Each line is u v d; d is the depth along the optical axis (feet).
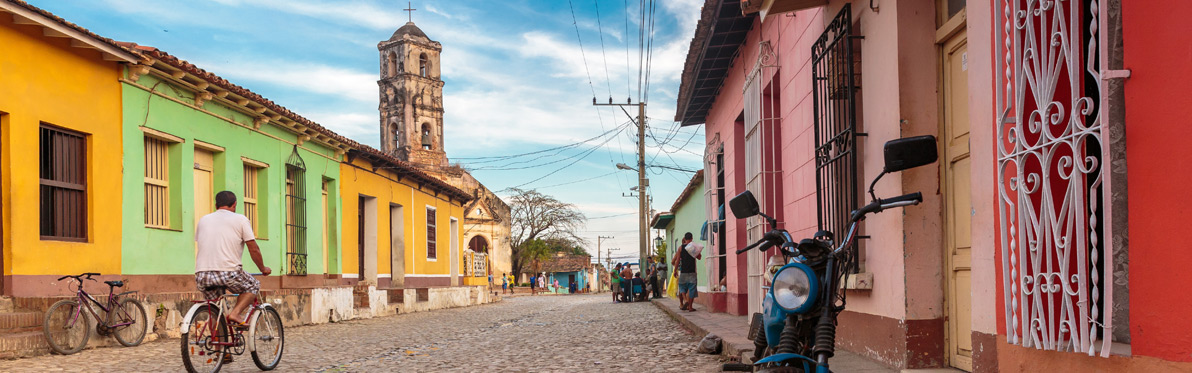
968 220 17.75
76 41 35.27
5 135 32.32
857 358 22.08
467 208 184.03
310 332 43.83
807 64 27.55
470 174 186.50
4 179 32.24
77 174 36.42
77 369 26.00
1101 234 11.62
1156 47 9.95
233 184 48.26
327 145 61.52
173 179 43.09
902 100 19.11
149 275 40.42
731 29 38.91
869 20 21.31
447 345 35.29
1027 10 12.03
